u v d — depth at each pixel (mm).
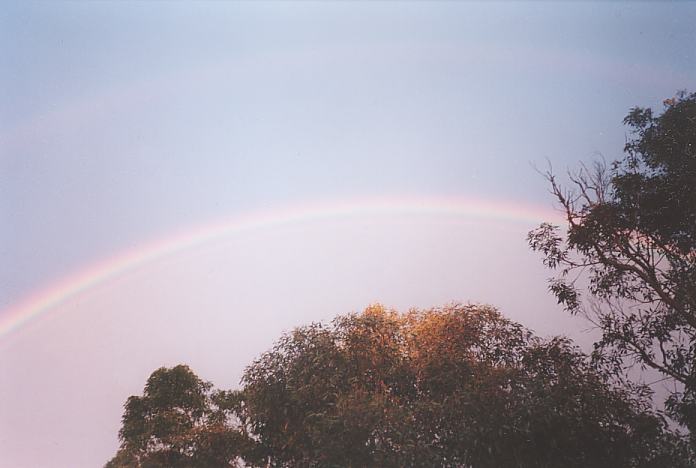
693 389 14562
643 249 15945
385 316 14727
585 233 16031
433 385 13266
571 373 13195
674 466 13156
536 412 11984
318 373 13766
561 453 12500
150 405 19250
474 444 11906
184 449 17922
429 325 14258
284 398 14203
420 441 12016
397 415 12312
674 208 15242
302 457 14406
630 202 15688
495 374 12773
